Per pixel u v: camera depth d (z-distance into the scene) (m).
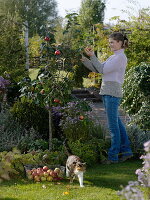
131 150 5.58
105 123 7.56
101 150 5.50
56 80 5.42
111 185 4.43
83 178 4.71
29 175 4.64
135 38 9.36
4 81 7.99
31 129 6.00
